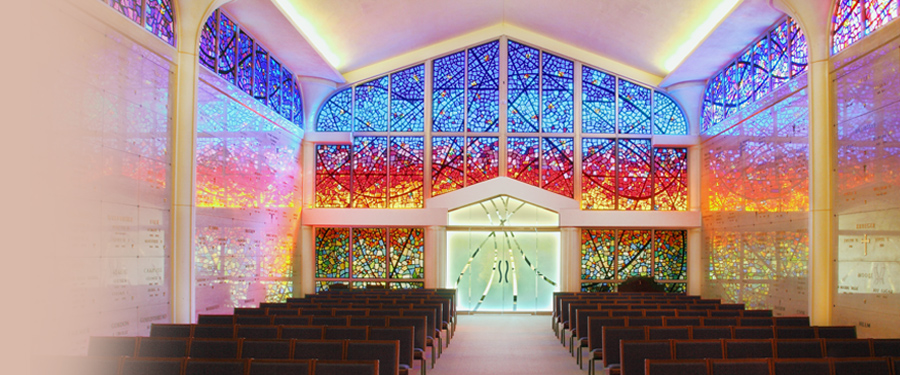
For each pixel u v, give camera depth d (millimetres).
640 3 14914
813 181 11438
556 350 11961
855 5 10719
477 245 19000
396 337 8016
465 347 12312
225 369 5676
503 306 18812
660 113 19531
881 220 9742
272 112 16141
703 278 18531
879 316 9766
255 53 15398
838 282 11008
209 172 12328
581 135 19375
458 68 19547
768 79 14320
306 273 18797
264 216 15672
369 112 19578
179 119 11070
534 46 19656
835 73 11227
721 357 7066
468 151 19438
